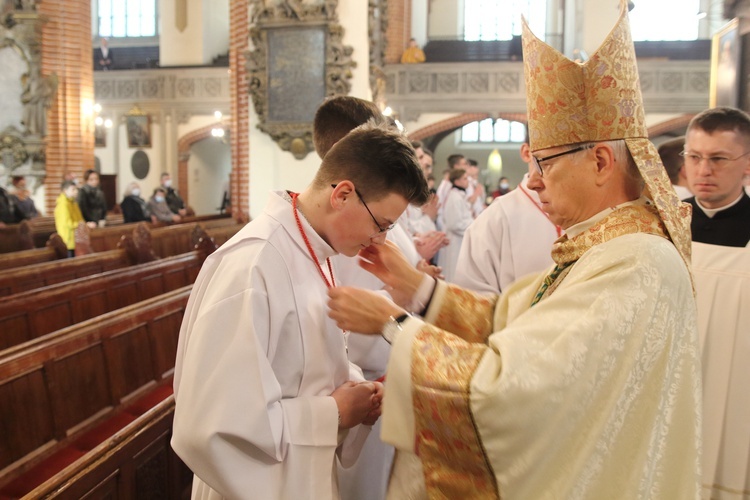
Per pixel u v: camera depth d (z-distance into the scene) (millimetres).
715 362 2225
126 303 4590
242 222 8609
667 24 17438
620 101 1308
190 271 5539
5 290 4656
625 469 1176
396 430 1325
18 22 12031
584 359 1165
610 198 1352
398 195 1431
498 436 1196
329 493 1383
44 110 12250
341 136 2037
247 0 8250
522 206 2764
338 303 1417
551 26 18828
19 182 10414
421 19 19062
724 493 2209
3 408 2447
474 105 15758
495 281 2779
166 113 18312
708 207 2391
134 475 1962
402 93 15992
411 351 1308
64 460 2646
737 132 2256
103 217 10523
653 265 1209
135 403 3287
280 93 7984
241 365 1303
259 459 1328
